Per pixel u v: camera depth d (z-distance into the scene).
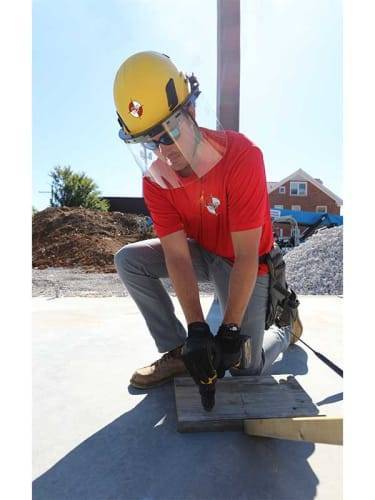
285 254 6.65
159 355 2.00
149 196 1.52
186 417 1.33
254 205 1.39
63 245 11.04
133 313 2.78
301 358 1.99
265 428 1.25
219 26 2.83
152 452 1.23
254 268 1.38
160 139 1.28
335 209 21.28
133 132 1.29
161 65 1.25
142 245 1.71
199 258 1.81
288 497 1.05
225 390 1.49
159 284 1.72
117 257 1.68
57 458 1.21
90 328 2.42
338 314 2.81
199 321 1.35
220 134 1.45
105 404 1.52
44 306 3.01
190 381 1.57
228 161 1.39
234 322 1.34
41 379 1.72
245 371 1.64
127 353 2.02
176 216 1.53
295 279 5.41
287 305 1.82
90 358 1.96
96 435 1.32
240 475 1.13
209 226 1.59
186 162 1.36
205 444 1.27
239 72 2.81
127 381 1.71
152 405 1.51
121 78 1.26
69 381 1.71
